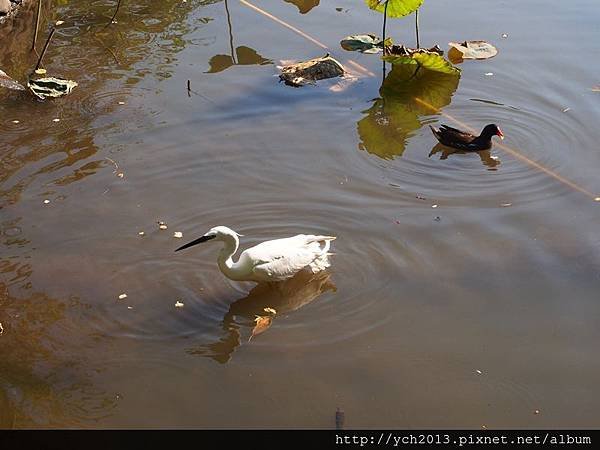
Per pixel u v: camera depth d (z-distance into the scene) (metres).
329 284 9.69
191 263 10.03
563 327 9.03
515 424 7.86
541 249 10.30
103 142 12.62
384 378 8.36
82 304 9.33
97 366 8.48
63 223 10.69
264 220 10.87
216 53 15.61
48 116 13.30
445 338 8.88
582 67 15.01
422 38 16.25
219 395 8.15
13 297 9.38
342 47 15.99
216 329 9.03
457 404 8.06
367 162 12.36
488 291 9.56
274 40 16.20
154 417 7.90
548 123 13.43
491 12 17.34
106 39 16.06
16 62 15.12
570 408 8.04
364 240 10.47
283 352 8.70
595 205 11.27
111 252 10.16
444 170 12.23
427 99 14.30
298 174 11.98
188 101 13.90
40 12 17.08
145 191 11.43
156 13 17.20
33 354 8.62
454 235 10.58
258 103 13.93
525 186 11.77
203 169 12.02
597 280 9.73
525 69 15.05
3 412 7.91
